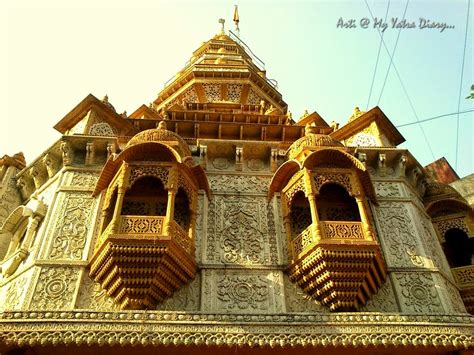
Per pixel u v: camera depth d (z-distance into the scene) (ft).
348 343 22.04
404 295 27.96
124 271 25.52
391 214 33.06
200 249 29.32
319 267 26.66
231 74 60.80
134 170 30.60
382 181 35.63
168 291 26.32
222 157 36.73
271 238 30.68
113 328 21.52
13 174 41.96
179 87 61.98
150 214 31.42
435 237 35.14
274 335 22.02
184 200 32.32
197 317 22.48
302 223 32.35
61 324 21.47
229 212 32.09
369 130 40.60
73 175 33.83
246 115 46.52
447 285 30.04
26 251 30.71
